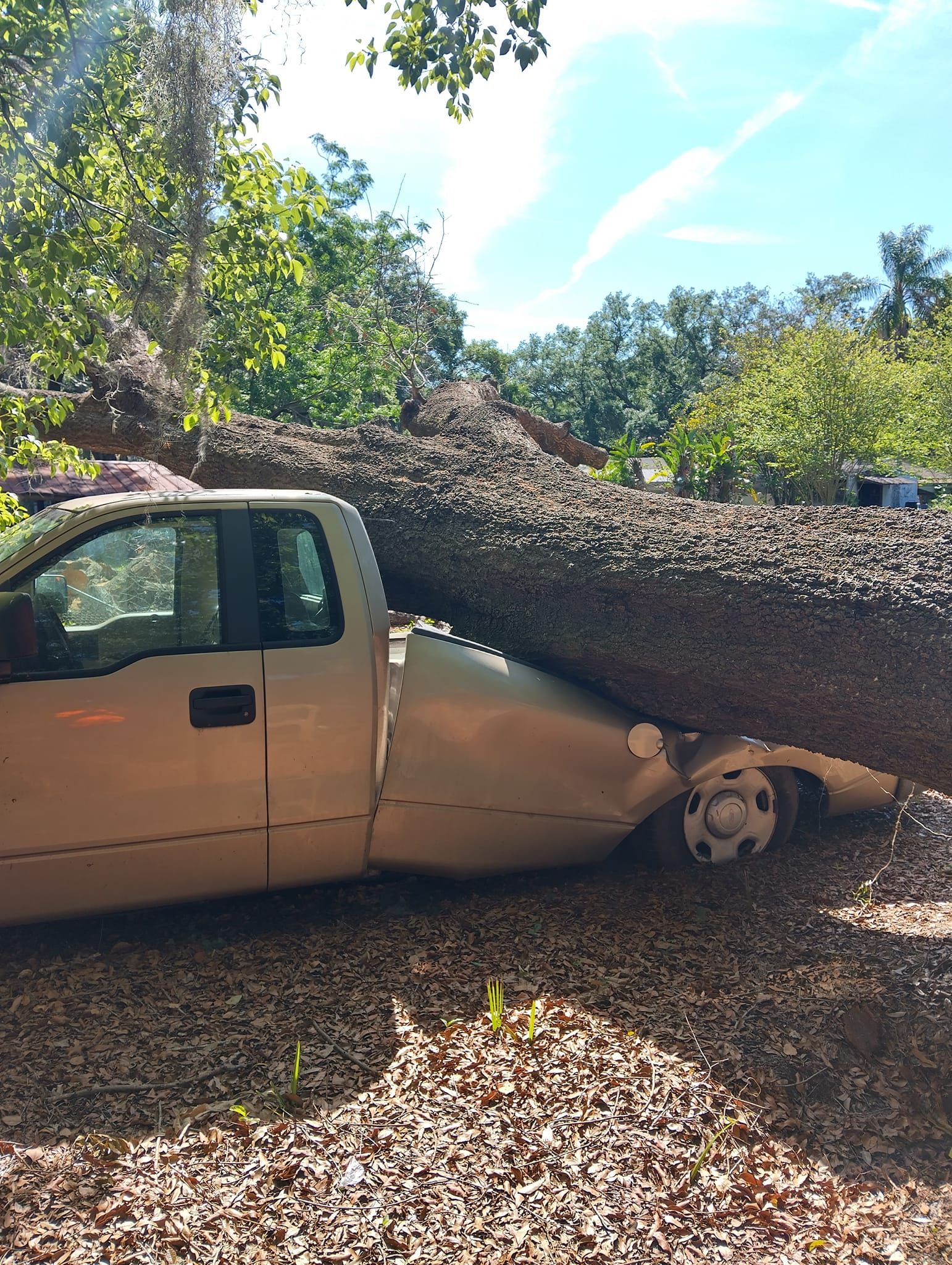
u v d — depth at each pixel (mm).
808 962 3496
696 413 33250
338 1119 2619
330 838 3734
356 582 3760
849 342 26406
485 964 3527
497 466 5262
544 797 4094
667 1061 2869
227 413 5023
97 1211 2283
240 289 4961
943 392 27219
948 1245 2191
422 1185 2367
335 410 18062
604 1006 3203
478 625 4660
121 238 4590
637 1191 2350
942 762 3365
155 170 4449
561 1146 2506
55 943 3711
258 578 3631
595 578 4129
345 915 4008
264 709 3510
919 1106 2699
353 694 3645
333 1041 3002
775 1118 2621
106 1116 2639
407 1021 3125
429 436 6574
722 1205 2314
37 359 4832
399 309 15414
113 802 3363
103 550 3518
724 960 3531
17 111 4184
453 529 4695
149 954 3623
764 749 4422
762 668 3652
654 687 4113
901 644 3295
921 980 3297
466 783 3959
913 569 3490
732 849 4551
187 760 3426
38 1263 2125
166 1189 2355
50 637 3369
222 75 4219
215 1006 3236
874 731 3496
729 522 4250
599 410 62062
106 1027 3092
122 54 4355
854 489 31297
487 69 4922
